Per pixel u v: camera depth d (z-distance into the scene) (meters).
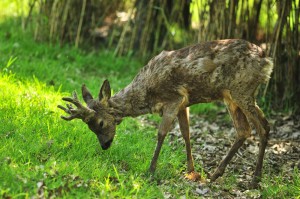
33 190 8.48
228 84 9.87
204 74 9.88
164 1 16.34
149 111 10.44
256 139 12.80
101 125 10.31
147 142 11.60
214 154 11.79
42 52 16.69
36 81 13.59
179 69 9.98
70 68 15.98
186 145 10.54
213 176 10.30
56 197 8.45
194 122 13.73
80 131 11.20
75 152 10.27
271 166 11.27
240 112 10.24
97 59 16.92
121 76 16.25
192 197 9.41
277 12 13.81
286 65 14.48
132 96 10.38
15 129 10.69
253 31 14.65
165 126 10.15
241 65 9.78
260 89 14.58
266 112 14.32
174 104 10.16
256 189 10.15
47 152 10.14
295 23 14.08
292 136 13.02
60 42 17.44
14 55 15.67
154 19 16.81
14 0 20.08
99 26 18.73
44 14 17.48
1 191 8.20
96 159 10.22
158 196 9.22
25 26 17.94
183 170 10.83
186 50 10.11
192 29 16.86
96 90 14.31
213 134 12.99
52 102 12.61
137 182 9.49
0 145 9.87
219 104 14.89
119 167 10.19
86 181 9.07
